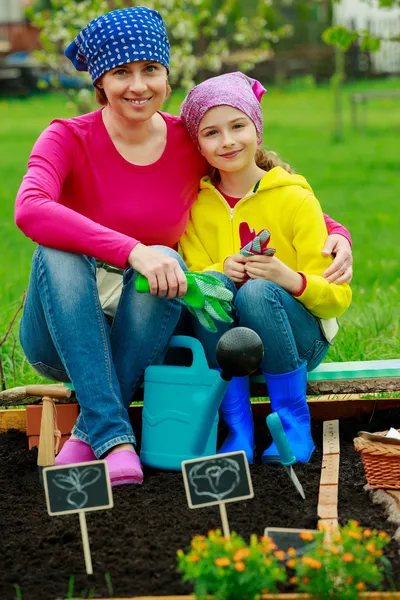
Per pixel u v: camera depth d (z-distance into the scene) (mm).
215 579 3180
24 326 4891
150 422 4711
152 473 4707
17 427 5449
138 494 4387
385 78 40094
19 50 40219
